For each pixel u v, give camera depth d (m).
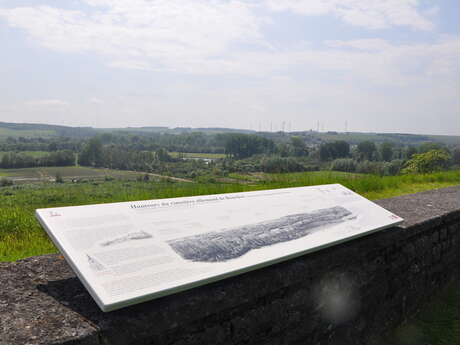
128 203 2.29
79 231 1.85
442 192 5.62
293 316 2.30
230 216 2.56
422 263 3.73
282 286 2.16
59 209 2.00
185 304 1.69
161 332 1.61
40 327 1.38
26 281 1.77
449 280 4.40
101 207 2.14
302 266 2.30
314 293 2.44
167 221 2.23
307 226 2.72
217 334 1.88
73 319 1.47
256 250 2.17
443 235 4.12
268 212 2.82
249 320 2.04
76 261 1.62
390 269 3.23
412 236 3.54
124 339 1.49
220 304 1.83
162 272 1.71
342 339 2.76
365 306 2.96
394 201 4.73
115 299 1.46
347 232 2.79
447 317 3.61
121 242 1.86
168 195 5.65
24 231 4.16
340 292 2.67
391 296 3.29
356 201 3.62
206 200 2.70
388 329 3.29
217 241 2.14
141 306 1.62
